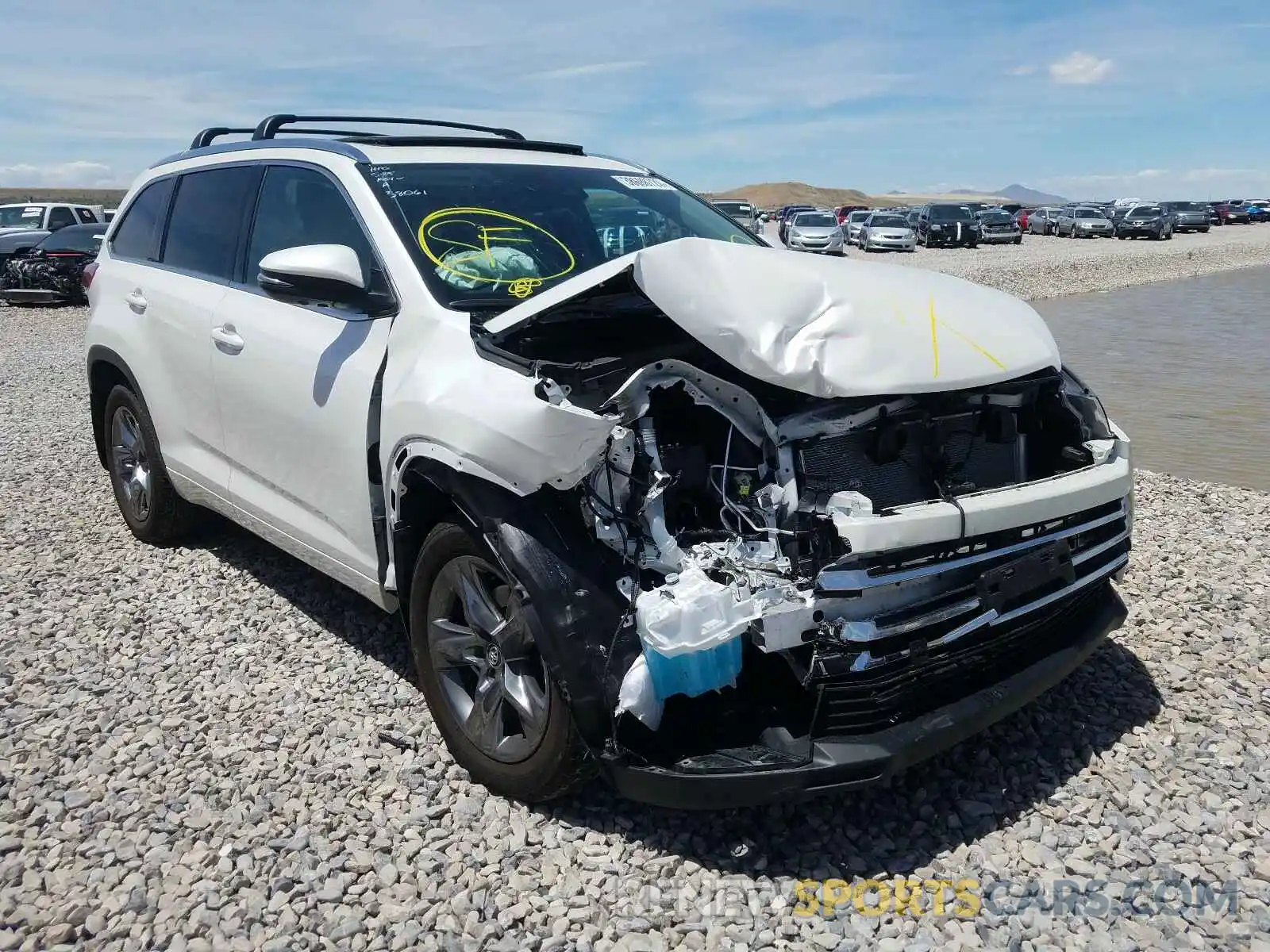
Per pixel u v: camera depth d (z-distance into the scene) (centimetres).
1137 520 570
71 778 318
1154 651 403
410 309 329
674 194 454
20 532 550
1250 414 954
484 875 272
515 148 434
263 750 333
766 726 267
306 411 362
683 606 245
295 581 478
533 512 274
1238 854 281
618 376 298
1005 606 280
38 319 1631
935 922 256
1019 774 319
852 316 288
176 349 446
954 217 3775
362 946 249
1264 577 479
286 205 402
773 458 273
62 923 254
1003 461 321
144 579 481
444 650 313
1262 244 3950
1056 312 1877
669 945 249
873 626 253
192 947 246
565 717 269
